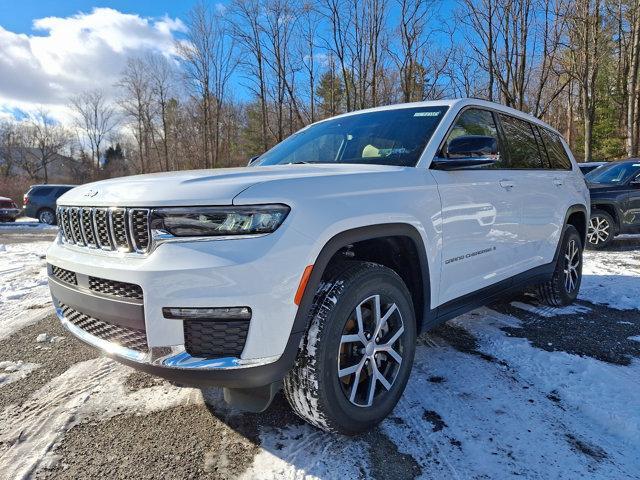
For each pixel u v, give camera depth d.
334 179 2.07
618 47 26.41
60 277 2.30
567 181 4.12
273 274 1.75
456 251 2.67
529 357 3.03
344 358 2.10
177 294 1.73
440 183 2.55
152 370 1.84
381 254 2.49
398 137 2.81
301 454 2.02
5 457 2.04
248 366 1.76
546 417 2.31
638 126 22.17
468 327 3.65
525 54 16.86
